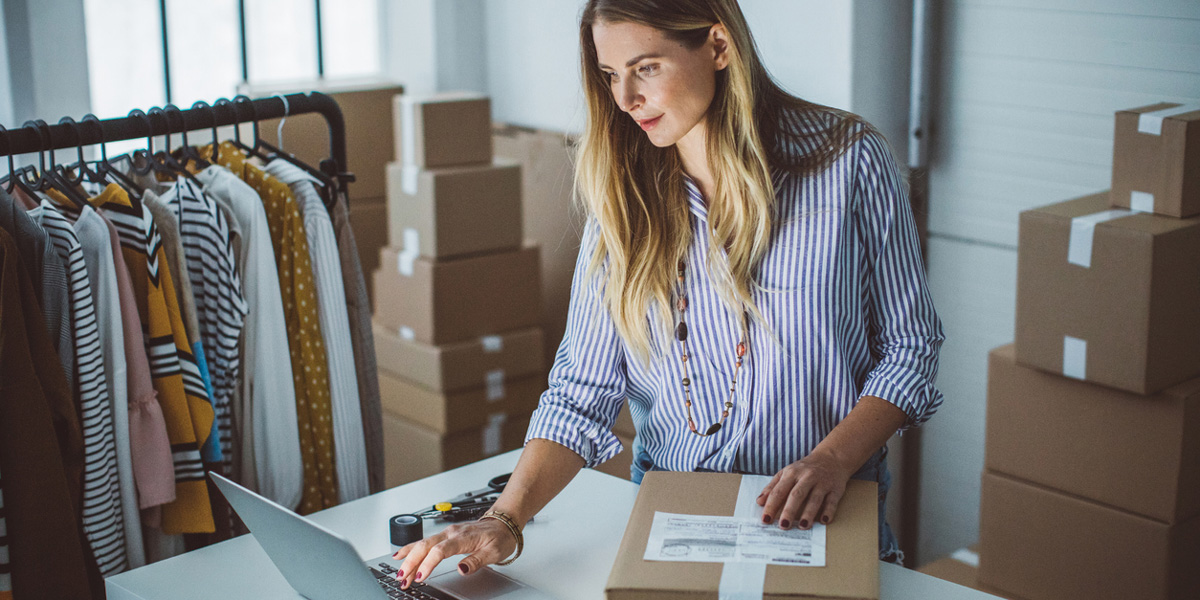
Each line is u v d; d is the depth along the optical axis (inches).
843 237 51.7
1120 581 84.7
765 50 112.0
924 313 53.6
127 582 52.8
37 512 57.9
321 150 107.1
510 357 127.9
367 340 75.9
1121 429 82.7
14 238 58.4
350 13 161.9
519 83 151.3
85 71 124.9
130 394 63.4
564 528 56.4
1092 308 81.0
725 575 43.5
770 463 54.7
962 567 100.6
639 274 53.4
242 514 48.7
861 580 42.6
